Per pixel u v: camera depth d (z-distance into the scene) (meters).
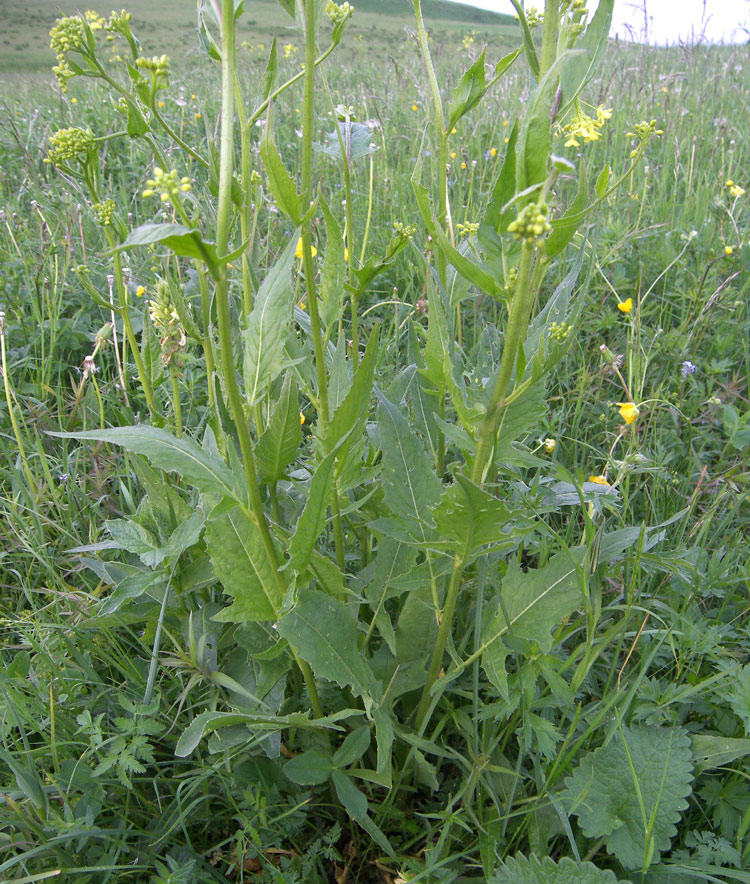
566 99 1.19
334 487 1.63
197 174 4.64
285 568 1.38
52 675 1.85
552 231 1.14
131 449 1.22
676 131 5.21
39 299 3.23
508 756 1.74
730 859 1.46
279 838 1.60
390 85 6.56
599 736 1.70
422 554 1.70
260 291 1.28
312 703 1.67
